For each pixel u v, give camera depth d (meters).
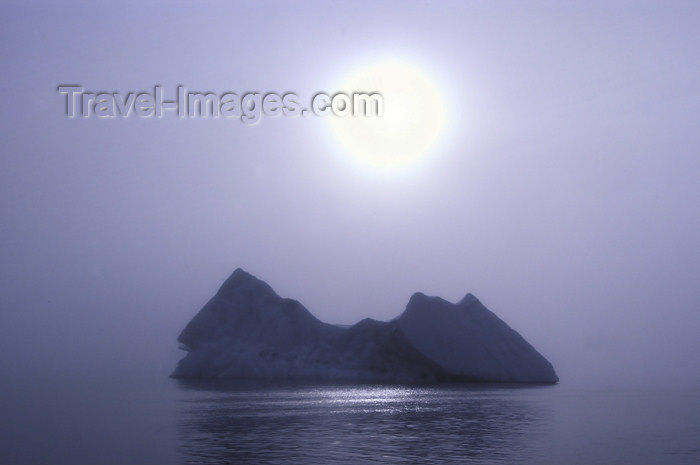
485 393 60.41
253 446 31.56
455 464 28.03
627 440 34.97
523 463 28.66
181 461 28.52
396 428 37.12
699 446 33.28
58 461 28.97
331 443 32.38
